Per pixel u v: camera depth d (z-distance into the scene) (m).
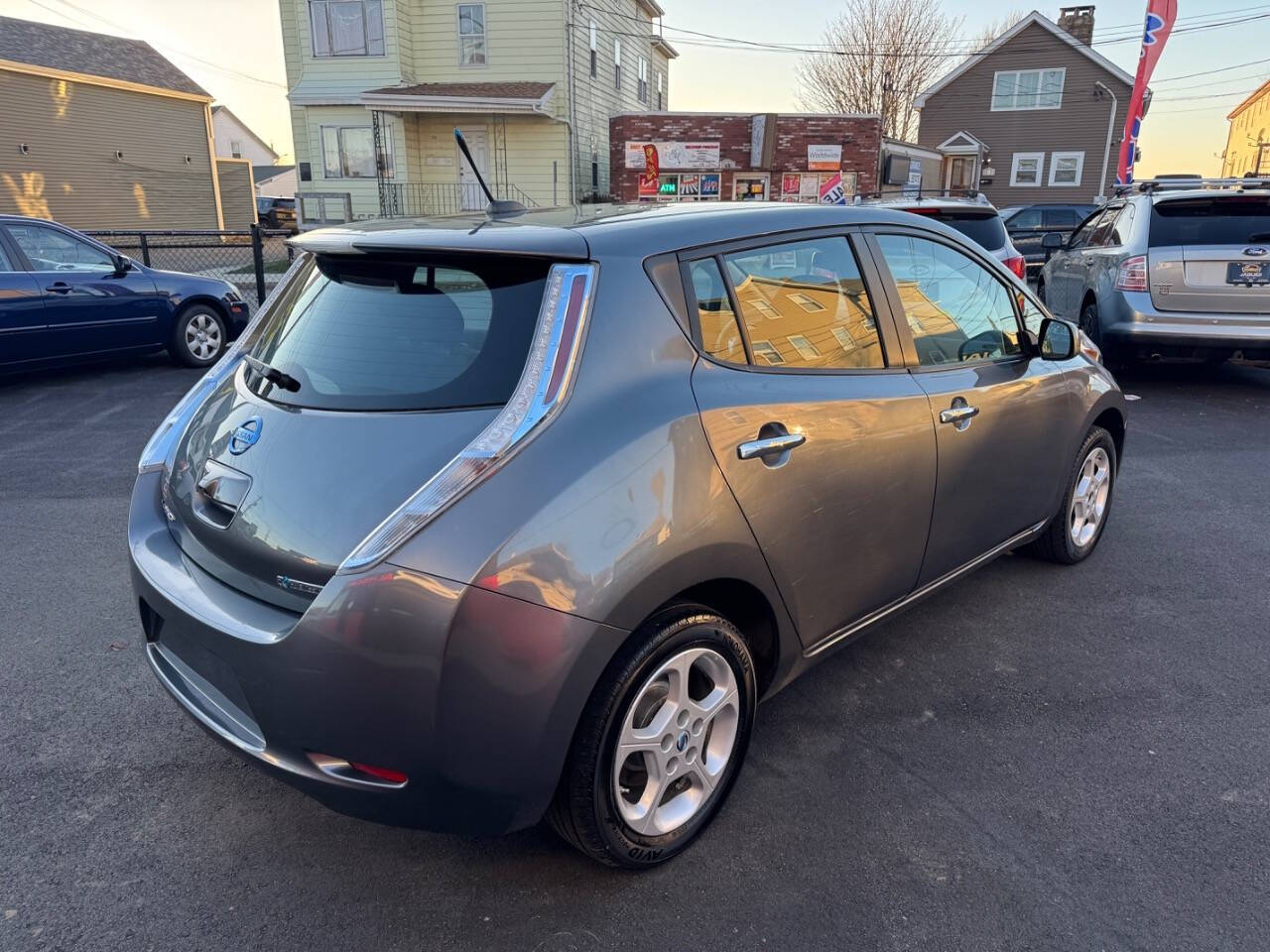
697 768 2.50
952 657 3.63
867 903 2.37
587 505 2.07
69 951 2.21
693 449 2.28
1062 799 2.78
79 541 4.84
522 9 23.06
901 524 3.04
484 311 2.28
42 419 7.54
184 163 30.55
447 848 2.59
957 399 3.22
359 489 2.08
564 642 2.02
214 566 2.35
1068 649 3.70
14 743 3.06
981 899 2.38
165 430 2.97
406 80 23.34
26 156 25.30
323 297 2.61
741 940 2.25
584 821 2.23
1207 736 3.10
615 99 27.72
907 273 3.22
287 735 2.09
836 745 3.06
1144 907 2.34
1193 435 6.97
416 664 1.95
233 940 2.25
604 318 2.24
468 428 2.11
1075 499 4.30
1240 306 7.64
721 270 2.56
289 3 23.59
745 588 2.54
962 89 35.84
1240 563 4.53
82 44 28.58
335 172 23.92
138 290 9.26
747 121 25.25
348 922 2.31
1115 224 8.80
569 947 2.23
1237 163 59.97
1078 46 33.69
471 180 23.92
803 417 2.60
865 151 25.59
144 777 2.89
